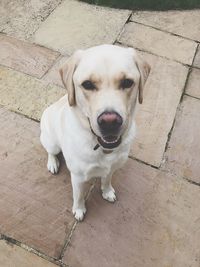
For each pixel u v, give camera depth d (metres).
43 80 0.84
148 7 1.05
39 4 1.02
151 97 0.84
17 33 0.94
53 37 0.94
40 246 0.62
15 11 0.99
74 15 1.00
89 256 0.61
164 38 0.98
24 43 0.91
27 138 0.75
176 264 0.62
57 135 0.59
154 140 0.77
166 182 0.71
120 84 0.47
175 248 0.63
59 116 0.57
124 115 0.46
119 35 0.97
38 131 0.76
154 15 1.04
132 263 0.61
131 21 1.01
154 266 0.61
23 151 0.73
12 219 0.64
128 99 0.48
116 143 0.49
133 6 1.04
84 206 0.66
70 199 0.68
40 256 0.61
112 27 0.99
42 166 0.71
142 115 0.81
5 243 0.62
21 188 0.68
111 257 0.61
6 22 0.96
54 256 0.61
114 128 0.45
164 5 1.06
